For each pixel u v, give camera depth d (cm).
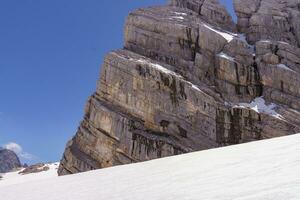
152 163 2617
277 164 1423
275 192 973
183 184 1455
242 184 1201
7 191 2481
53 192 2044
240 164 1652
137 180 1886
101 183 2047
